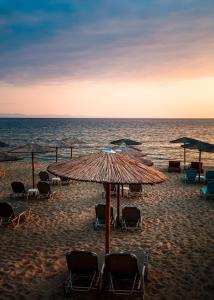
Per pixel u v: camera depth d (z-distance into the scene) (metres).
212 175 15.02
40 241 7.52
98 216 8.58
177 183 15.16
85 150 36.09
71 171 4.70
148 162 8.91
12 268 6.00
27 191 12.34
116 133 77.62
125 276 4.93
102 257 5.58
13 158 11.71
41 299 4.90
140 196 12.44
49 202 11.47
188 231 8.27
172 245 7.27
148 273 5.74
